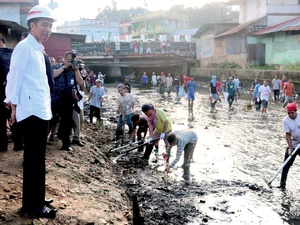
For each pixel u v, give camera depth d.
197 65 41.09
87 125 11.83
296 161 8.57
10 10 25.30
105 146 9.53
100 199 4.95
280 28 27.97
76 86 6.74
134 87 35.22
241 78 30.61
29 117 3.47
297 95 21.67
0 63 5.57
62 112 6.65
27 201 3.73
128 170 7.71
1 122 5.89
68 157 6.43
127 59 38.19
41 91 3.55
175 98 24.36
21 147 6.10
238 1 37.34
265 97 16.31
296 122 6.72
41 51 3.62
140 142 9.37
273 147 10.06
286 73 24.83
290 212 5.84
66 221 3.88
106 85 36.19
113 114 16.44
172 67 43.38
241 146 10.17
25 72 3.44
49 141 7.20
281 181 6.91
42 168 3.71
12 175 4.87
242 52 33.06
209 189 6.76
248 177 7.48
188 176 7.49
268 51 31.02
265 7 32.59
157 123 8.30
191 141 7.65
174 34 58.88
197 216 5.64
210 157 8.98
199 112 17.20
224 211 5.84
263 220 5.55
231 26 38.09
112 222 4.27
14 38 21.39
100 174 6.33
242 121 14.45
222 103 21.02
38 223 3.63
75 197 4.71
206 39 39.47
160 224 5.35
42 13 3.47
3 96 5.73
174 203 6.10
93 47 38.53
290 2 32.69
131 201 5.71
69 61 6.47
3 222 3.51
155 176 7.42
